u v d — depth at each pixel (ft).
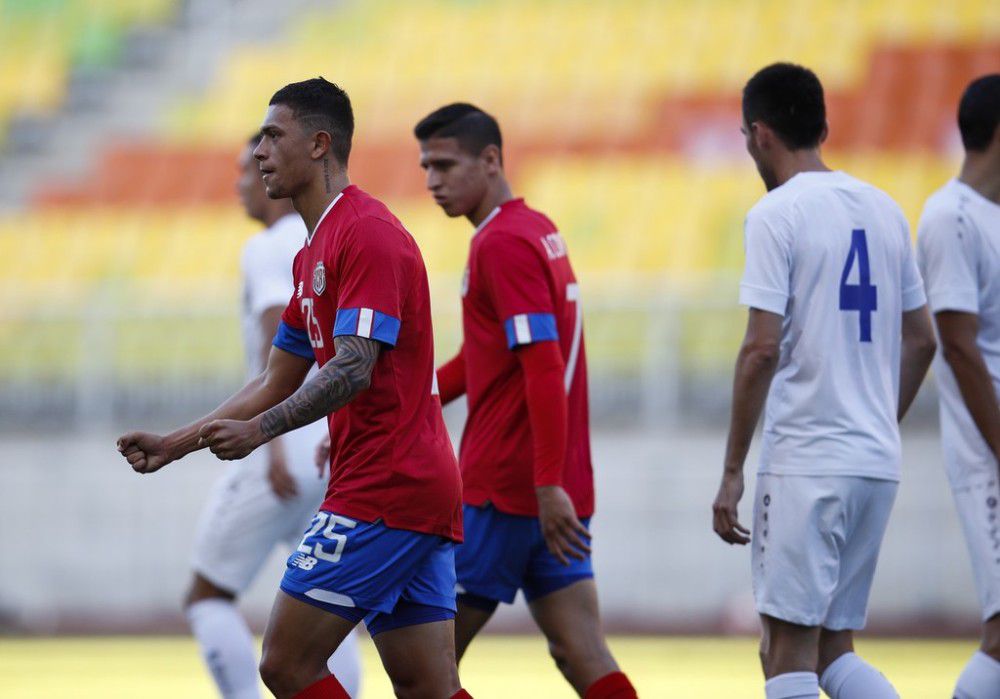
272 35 231.71
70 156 210.18
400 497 44.68
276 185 45.85
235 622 63.87
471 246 55.67
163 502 134.10
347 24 231.50
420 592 46.55
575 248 175.73
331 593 44.37
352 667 60.85
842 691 50.75
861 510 48.98
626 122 199.00
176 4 236.43
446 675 46.80
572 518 52.31
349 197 45.32
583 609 55.42
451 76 216.74
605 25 221.46
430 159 56.65
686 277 140.77
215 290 175.73
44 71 228.02
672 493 127.03
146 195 200.34
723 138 193.67
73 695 85.51
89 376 139.44
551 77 213.05
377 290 43.45
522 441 54.70
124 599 133.80
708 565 125.70
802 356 48.88
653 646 112.47
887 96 196.85
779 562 48.39
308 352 48.37
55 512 136.26
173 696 85.10
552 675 94.43
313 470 63.82
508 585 55.21
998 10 211.20
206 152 208.23
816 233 48.98
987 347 54.90
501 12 228.63
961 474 55.16
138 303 141.79
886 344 49.98
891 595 121.70
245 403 48.14
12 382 140.67
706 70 209.97
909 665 97.45
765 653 49.55
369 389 44.57
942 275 54.08
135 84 224.74
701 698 82.99
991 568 53.83
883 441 48.93
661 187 182.70
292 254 63.21
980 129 54.90
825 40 210.79
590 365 131.23
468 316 55.98
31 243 190.60
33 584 135.54
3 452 137.69
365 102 212.84
